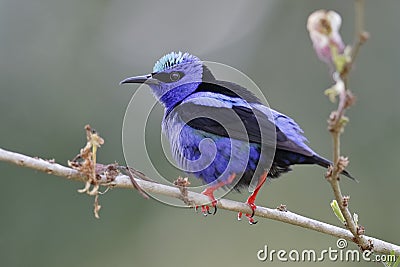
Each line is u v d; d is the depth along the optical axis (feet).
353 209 53.42
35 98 52.80
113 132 53.78
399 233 53.01
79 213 50.70
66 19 56.80
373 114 55.93
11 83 52.90
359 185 53.78
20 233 49.62
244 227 52.49
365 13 58.13
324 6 59.93
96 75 56.29
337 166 21.13
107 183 23.68
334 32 18.06
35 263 49.65
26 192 49.88
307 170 53.42
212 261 51.80
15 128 51.34
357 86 56.65
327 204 53.01
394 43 57.52
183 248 52.29
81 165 22.97
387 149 54.70
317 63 58.95
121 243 51.44
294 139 28.94
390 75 56.70
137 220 51.90
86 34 57.26
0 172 49.62
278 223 52.24
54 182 50.44
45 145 51.47
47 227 50.06
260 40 61.46
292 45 60.39
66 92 54.13
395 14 57.88
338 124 19.53
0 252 49.24
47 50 55.26
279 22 61.21
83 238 50.67
